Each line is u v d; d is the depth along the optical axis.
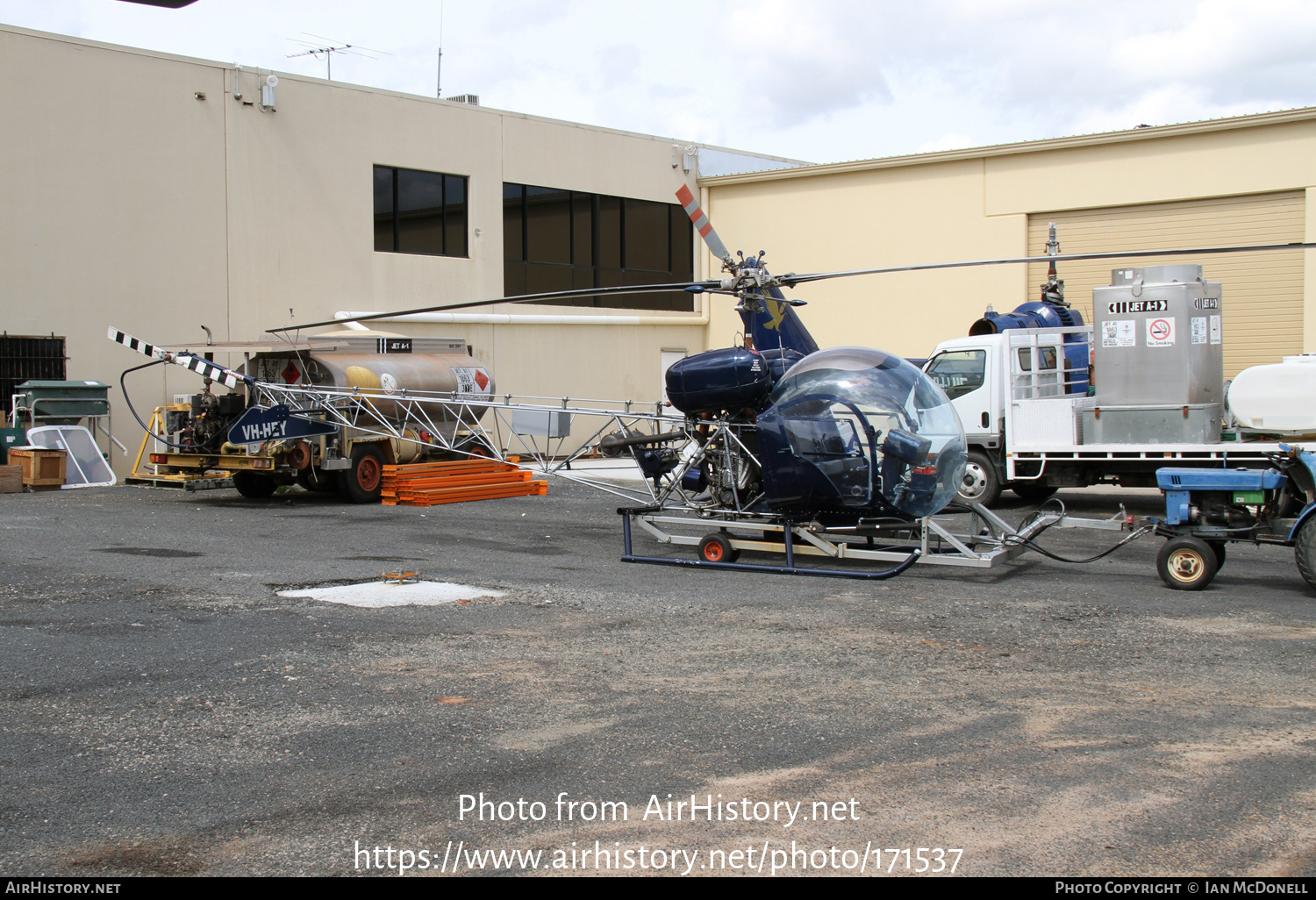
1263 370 11.06
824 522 9.67
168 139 17.84
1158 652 6.51
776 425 9.47
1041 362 14.05
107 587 8.33
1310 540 8.15
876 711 5.30
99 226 17.12
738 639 6.82
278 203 19.22
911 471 9.16
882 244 23.45
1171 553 8.67
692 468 10.38
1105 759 4.62
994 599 8.21
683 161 26.41
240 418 13.96
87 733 4.94
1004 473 14.07
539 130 23.44
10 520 12.32
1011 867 3.63
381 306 20.70
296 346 14.45
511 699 5.50
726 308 26.42
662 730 5.02
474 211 22.27
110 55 17.19
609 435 10.89
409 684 5.75
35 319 16.52
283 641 6.65
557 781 4.39
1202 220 19.70
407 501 14.78
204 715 5.21
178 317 18.02
